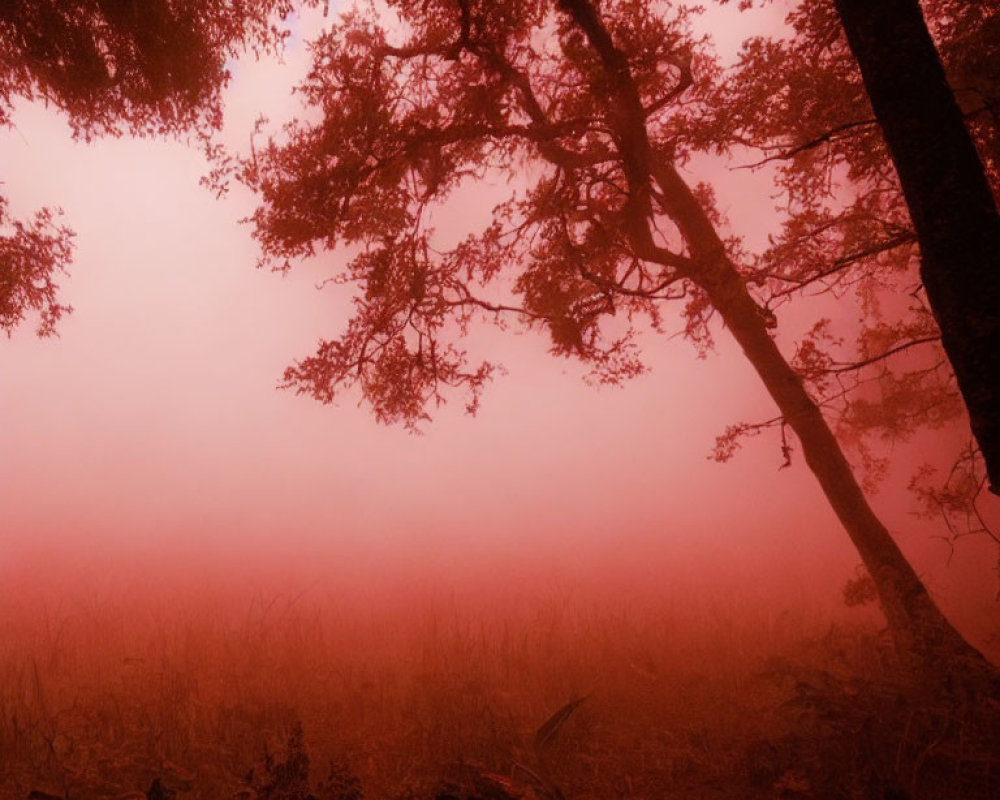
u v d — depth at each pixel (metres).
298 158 6.52
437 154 6.84
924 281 3.94
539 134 6.70
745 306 6.86
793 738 4.66
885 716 4.70
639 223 7.01
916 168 3.88
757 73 6.17
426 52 6.63
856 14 4.10
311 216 6.55
